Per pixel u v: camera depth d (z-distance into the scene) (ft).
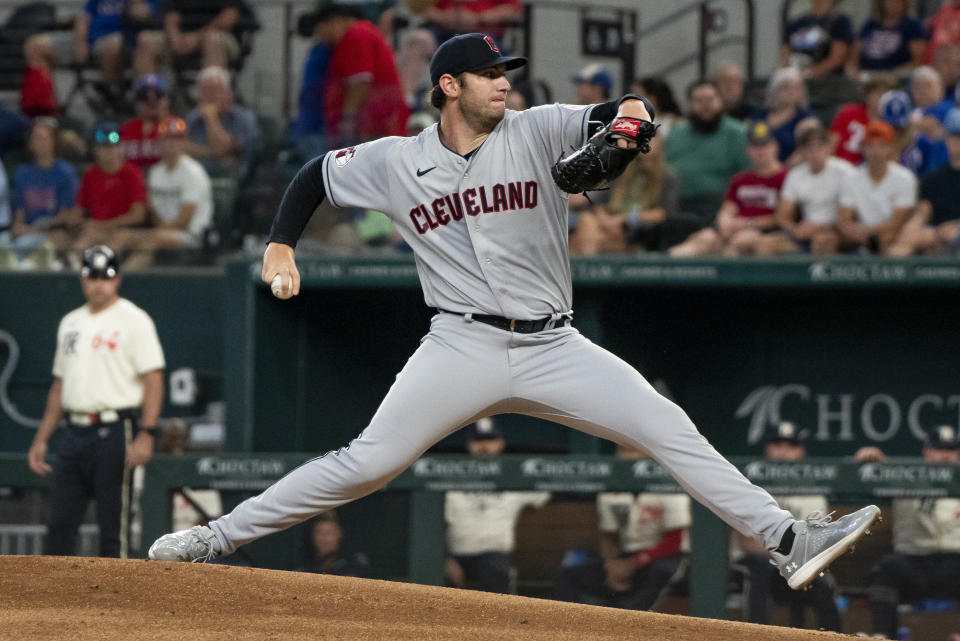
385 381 103.24
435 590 48.62
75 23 134.00
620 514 81.41
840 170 97.04
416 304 102.83
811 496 81.05
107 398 87.97
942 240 94.43
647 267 91.61
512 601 47.80
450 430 48.24
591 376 47.37
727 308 99.81
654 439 47.19
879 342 98.37
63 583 46.42
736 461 81.97
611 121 44.60
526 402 48.14
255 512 49.60
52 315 107.04
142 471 88.07
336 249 97.45
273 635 41.50
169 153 109.40
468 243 47.34
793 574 46.98
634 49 137.59
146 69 126.72
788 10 133.08
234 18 123.65
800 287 92.84
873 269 90.17
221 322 105.40
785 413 99.55
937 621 78.64
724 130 105.60
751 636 44.93
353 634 41.91
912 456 98.02
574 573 81.56
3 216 116.06
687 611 80.02
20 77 134.21
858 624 78.79
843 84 120.78
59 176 116.16
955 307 97.09
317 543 83.92
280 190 108.37
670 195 101.04
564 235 47.91
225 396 97.40
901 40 123.85
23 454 100.42
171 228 109.19
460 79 46.37
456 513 82.79
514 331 47.26
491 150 46.78
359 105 102.22
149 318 95.86
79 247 109.70
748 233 97.09
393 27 120.06
